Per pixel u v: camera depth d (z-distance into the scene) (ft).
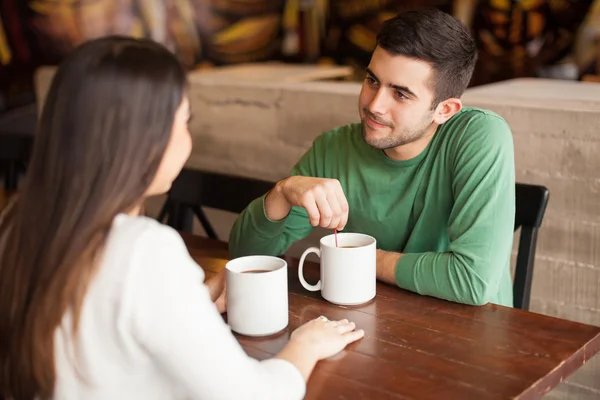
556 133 5.93
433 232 4.90
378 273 4.46
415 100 4.39
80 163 2.64
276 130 7.57
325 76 10.45
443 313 4.00
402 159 4.87
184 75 2.82
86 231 2.64
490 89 7.41
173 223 6.28
